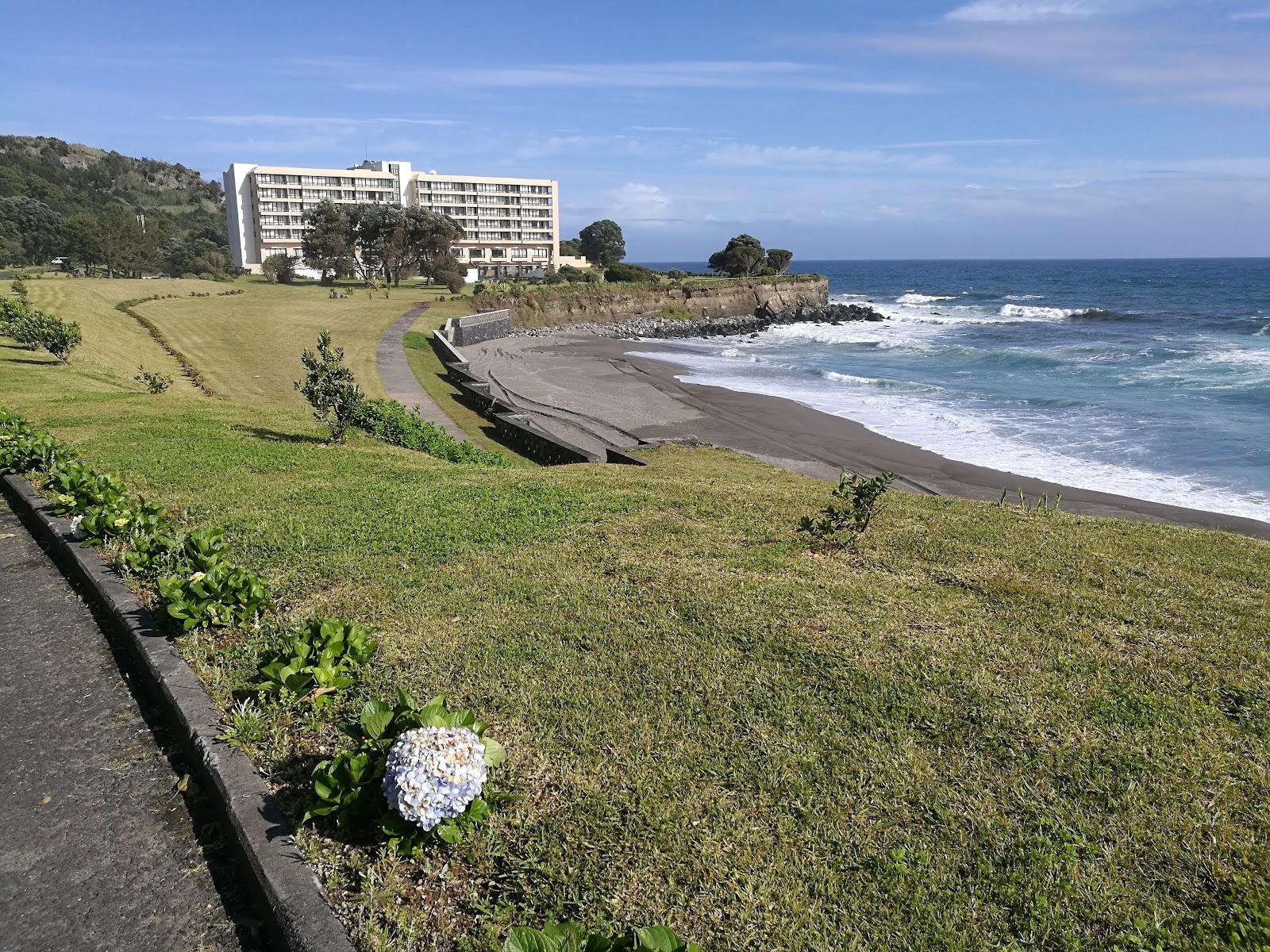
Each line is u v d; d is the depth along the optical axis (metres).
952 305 88.88
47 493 8.05
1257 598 6.42
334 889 3.06
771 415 28.64
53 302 38.38
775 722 4.24
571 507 8.57
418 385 32.81
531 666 4.81
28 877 3.20
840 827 3.44
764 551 7.20
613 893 3.05
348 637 4.66
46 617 5.59
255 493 8.78
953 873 3.19
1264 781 3.85
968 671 4.84
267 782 3.62
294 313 52.50
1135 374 35.88
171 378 26.02
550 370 41.25
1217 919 3.02
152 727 4.25
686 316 74.00
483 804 3.27
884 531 8.12
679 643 5.16
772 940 2.87
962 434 24.91
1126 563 7.22
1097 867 3.24
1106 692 4.66
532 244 123.81
